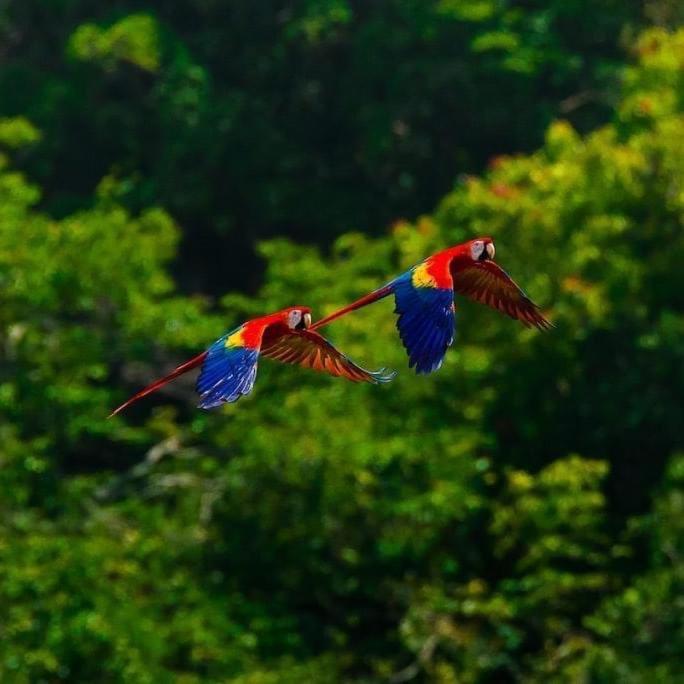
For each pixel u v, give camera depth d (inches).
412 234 1556.3
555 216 1488.7
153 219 1593.3
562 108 2081.7
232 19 2174.0
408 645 1288.1
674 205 1483.8
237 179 2082.9
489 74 2046.0
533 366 1465.3
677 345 1455.5
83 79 2127.2
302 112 2111.2
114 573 1294.3
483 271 455.8
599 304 1445.6
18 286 1445.6
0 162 1637.6
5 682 1144.2
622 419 1464.1
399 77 2055.9
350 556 1318.9
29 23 2250.2
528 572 1385.3
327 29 2091.5
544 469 1460.4
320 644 1368.1
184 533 1342.3
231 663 1232.2
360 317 1489.9
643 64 1664.6
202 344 1503.4
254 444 1326.3
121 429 1480.1
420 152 2033.7
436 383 1429.6
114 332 1517.0
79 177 2165.4
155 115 2121.1
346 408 1391.5
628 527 1475.1
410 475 1349.7
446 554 1354.6
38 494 1364.4
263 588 1350.9
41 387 1413.6
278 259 1616.6
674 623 1266.0
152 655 1182.9
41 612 1182.9
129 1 2237.9
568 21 2137.1
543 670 1275.8
